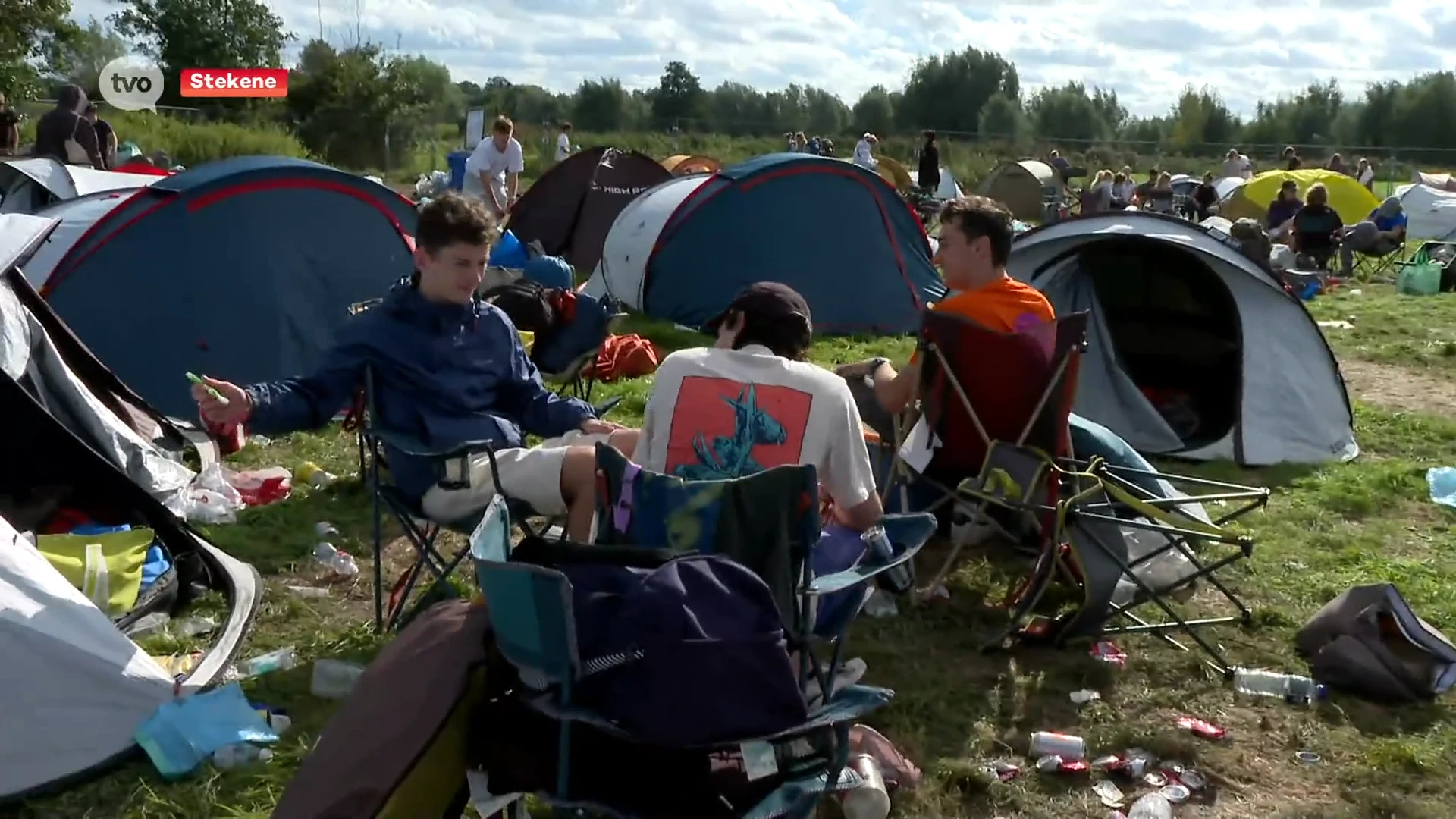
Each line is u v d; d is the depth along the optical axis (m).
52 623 3.44
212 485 5.65
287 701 3.85
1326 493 6.36
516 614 2.41
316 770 2.52
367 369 3.94
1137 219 7.62
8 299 5.27
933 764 3.61
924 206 23.31
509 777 2.52
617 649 2.45
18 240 5.50
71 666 3.42
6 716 3.30
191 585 4.57
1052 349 4.58
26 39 31.28
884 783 3.40
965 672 4.22
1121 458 5.13
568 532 3.67
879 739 3.55
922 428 4.72
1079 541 4.32
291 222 7.11
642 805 2.43
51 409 5.44
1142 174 41.84
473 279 4.02
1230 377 7.51
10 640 3.33
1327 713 4.02
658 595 2.45
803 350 3.43
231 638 4.17
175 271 6.81
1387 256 17.80
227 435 6.36
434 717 2.50
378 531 4.23
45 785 3.33
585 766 2.48
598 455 2.93
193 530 4.87
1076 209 27.33
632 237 10.84
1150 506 4.30
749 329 3.37
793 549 2.77
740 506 2.79
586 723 2.41
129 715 3.50
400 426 3.98
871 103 63.91
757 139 44.62
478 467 3.78
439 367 4.02
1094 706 4.00
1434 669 4.14
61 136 12.53
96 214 7.25
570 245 14.27
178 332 6.82
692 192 10.37
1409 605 4.83
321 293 7.20
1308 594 4.99
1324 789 3.59
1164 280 7.87
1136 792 3.54
